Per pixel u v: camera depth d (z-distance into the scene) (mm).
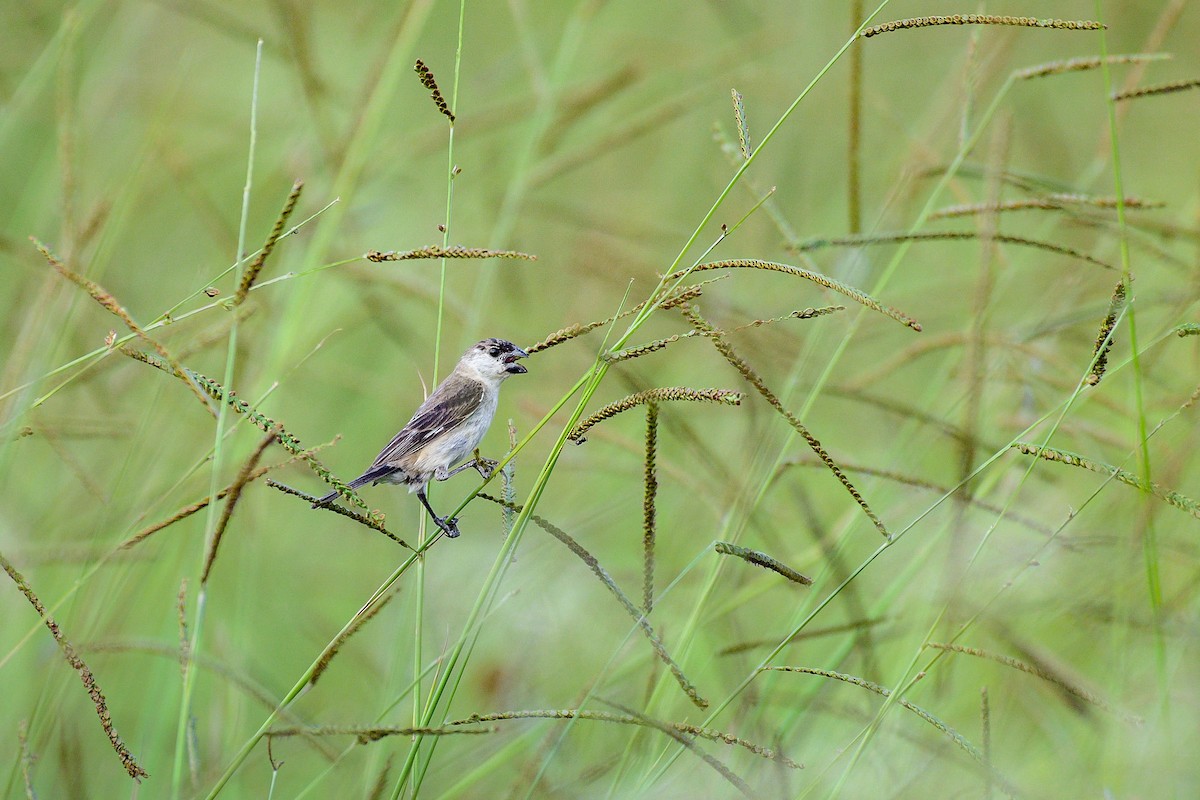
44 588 10562
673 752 8133
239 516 11781
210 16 14703
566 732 7508
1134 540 8758
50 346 9891
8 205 14969
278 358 10875
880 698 9047
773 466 9375
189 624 11109
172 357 6781
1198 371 11516
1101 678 9695
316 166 15039
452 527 10195
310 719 10695
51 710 8789
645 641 9953
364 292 13875
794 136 18984
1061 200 9594
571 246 16953
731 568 10109
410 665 10586
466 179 17391
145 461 11086
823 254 13828
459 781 9164
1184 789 7906
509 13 19750
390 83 11852
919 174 11797
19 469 12398
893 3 21609
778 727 9266
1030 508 11094
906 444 10953
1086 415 13172
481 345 11195
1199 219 13414
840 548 9430
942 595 8680
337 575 13406
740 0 20922
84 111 15516
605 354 7246
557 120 14125
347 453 15039
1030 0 22016
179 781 6445
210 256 16922
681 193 19719
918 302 16047
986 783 7398
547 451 14180
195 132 18406
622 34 19391
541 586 11914
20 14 16297
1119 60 9086
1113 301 7621
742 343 12219
